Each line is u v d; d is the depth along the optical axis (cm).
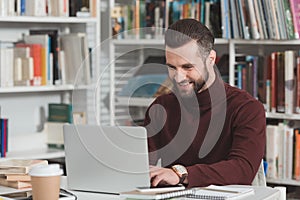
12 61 420
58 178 209
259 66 436
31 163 242
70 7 445
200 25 240
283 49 464
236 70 450
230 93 269
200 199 210
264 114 266
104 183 230
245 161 249
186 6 459
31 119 468
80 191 235
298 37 421
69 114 448
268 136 433
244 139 256
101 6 497
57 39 445
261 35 429
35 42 441
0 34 443
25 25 456
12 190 229
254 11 429
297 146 427
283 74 427
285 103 427
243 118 262
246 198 215
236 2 435
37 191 206
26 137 450
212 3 449
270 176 434
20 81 427
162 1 475
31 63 428
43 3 430
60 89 440
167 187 220
